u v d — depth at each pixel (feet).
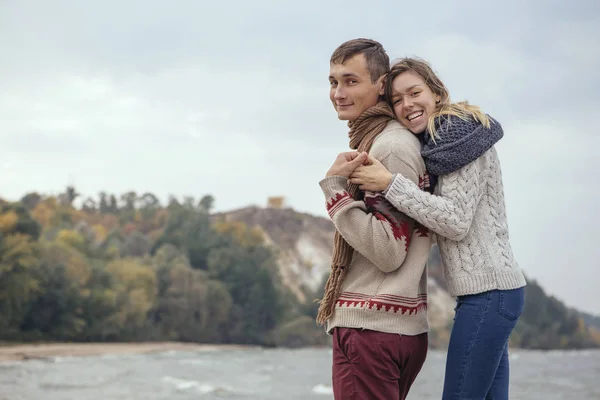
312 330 366.22
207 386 101.19
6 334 215.31
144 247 405.59
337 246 9.82
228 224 448.24
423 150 9.79
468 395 9.81
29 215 247.70
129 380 106.63
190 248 396.16
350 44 10.27
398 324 9.37
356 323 9.43
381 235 9.16
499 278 9.76
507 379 10.52
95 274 258.98
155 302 299.17
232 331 338.13
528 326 506.89
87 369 133.90
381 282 9.55
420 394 96.02
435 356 307.17
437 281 495.41
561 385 130.52
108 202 590.14
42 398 71.31
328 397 90.17
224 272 365.81
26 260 213.25
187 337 313.32
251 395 90.43
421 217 9.27
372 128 10.19
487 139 9.69
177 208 447.42
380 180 9.38
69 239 303.48
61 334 232.53
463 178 9.63
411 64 10.12
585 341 543.39
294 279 550.77
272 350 321.11
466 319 9.89
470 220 9.58
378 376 9.33
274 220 639.76
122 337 268.41
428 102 10.03
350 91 10.24
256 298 354.13
